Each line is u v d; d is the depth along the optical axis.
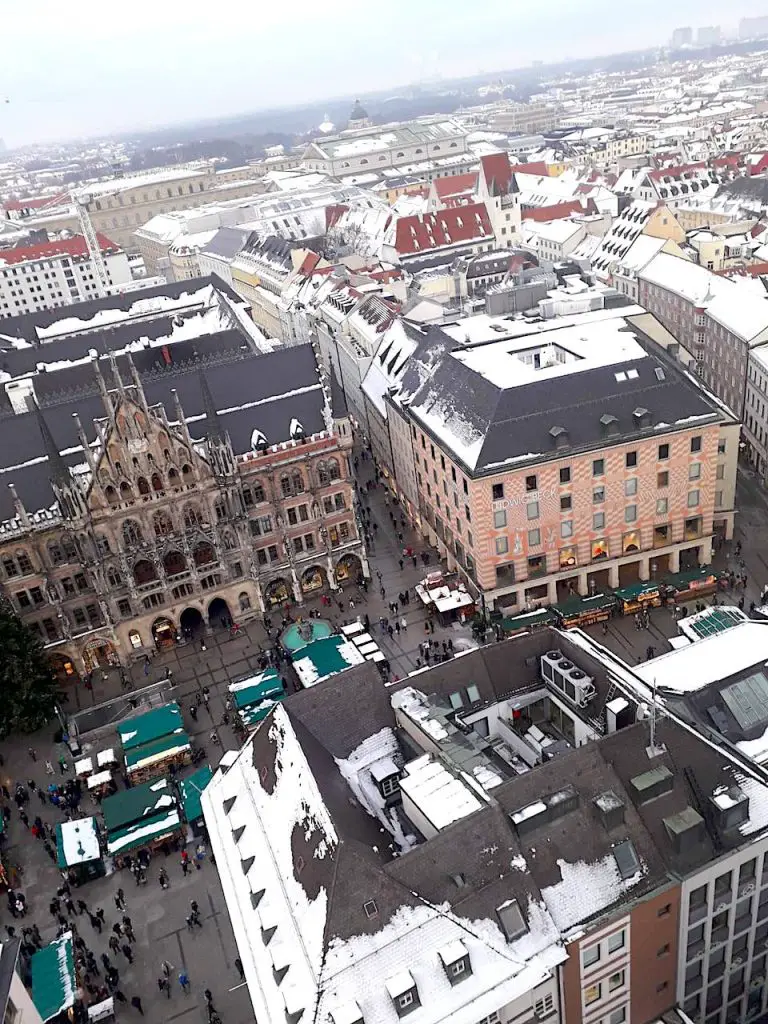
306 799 51.09
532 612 99.25
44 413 111.25
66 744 89.38
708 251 190.88
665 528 100.44
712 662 62.78
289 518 107.25
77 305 177.75
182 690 96.56
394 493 134.50
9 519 95.69
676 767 50.88
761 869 50.59
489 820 47.25
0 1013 46.00
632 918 47.25
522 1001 46.12
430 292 174.75
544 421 94.75
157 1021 60.53
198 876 71.88
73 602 99.38
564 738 60.78
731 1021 57.03
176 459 97.12
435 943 44.34
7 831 79.44
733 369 135.50
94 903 70.56
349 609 107.31
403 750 57.78
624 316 118.50
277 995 44.72
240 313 172.00
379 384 138.12
